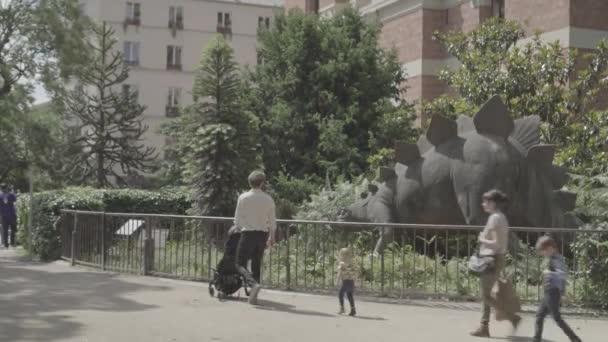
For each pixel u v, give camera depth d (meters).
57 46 23.47
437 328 8.48
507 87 17.58
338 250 11.21
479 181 12.66
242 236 10.16
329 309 9.77
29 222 19.08
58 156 25.70
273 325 8.53
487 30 19.56
